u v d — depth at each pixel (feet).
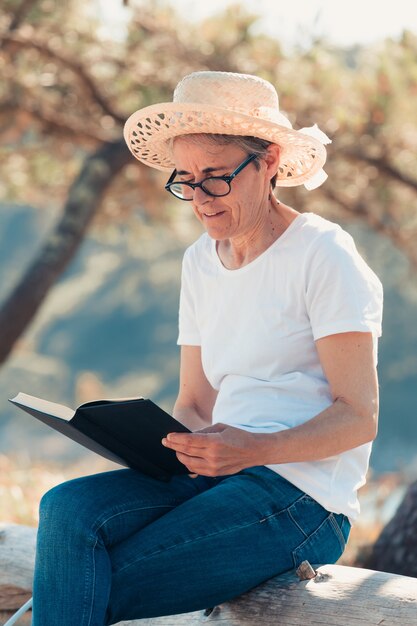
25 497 25.04
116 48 32.09
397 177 33.94
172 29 32.04
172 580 9.39
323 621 9.28
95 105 33.40
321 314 9.78
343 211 37.60
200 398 11.74
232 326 10.53
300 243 10.05
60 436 159.84
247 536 9.56
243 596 9.91
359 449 10.16
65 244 30.78
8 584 14.37
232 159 10.05
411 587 9.14
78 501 9.52
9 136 33.63
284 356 10.16
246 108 10.35
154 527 9.53
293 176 11.30
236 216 10.16
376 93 31.48
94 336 253.03
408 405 198.08
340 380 9.67
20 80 31.83
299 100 31.27
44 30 31.35
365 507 25.76
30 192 39.65
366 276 9.89
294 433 9.41
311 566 9.69
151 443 9.70
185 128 10.00
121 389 240.94
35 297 30.25
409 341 199.52
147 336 252.83
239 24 31.01
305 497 9.89
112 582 9.30
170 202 37.91
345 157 33.24
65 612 9.04
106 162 31.81
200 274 10.89
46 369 219.82
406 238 38.09
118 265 256.73
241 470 10.16
